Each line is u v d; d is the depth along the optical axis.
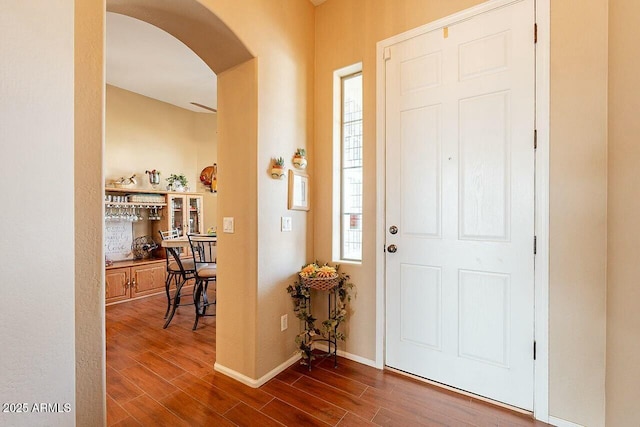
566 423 1.60
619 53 1.40
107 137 4.27
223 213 2.19
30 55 0.73
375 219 2.25
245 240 2.06
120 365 2.28
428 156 2.04
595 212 1.52
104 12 1.20
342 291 2.37
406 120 2.12
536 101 1.68
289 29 2.31
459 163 1.93
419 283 2.08
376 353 2.24
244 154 2.07
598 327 1.52
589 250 1.54
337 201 2.51
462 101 1.92
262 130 2.06
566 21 1.59
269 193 2.12
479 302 1.87
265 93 2.09
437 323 2.01
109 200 4.05
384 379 2.08
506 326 1.78
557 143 1.62
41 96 0.75
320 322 2.53
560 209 1.61
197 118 5.46
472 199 1.88
